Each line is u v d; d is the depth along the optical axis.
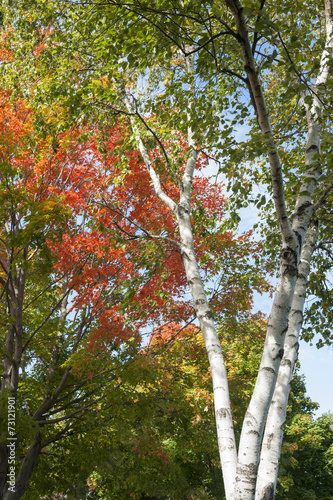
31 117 8.15
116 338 7.64
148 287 7.73
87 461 9.12
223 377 4.30
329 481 21.64
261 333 11.25
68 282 10.05
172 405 9.60
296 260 4.20
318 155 4.19
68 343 10.67
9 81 8.42
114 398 8.45
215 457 15.07
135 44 4.99
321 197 5.12
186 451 14.95
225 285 10.05
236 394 11.66
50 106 7.60
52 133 7.51
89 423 8.81
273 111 8.09
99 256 7.84
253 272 10.06
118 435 8.53
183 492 11.44
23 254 8.51
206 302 4.93
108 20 5.38
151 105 6.43
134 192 8.95
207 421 11.54
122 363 8.80
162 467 10.62
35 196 9.12
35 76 8.23
